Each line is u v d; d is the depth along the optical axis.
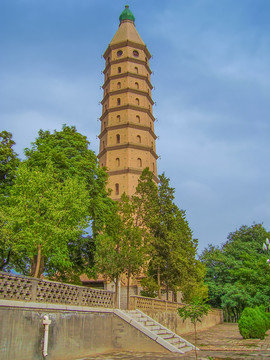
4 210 19.72
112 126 50.03
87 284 41.06
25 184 19.38
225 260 51.34
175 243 31.36
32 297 13.81
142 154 48.75
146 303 22.86
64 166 27.53
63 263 23.81
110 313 18.80
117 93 52.16
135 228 23.30
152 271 31.42
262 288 38.78
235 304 46.31
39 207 18.97
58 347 14.65
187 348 18.58
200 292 38.72
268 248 16.33
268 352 17.59
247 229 61.91
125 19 58.34
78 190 20.72
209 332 31.70
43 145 28.73
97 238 22.45
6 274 12.62
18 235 18.89
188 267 33.50
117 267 21.16
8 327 12.22
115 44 55.22
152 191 32.59
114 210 24.56
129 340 18.22
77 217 20.00
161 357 15.80
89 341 16.73
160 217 32.00
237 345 20.84
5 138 29.09
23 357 12.69
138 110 51.25
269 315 33.81
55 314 14.74
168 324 25.42
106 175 33.16
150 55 57.47
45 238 18.44
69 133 31.91
